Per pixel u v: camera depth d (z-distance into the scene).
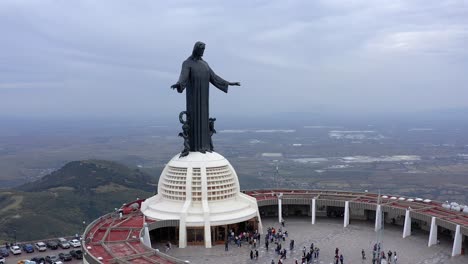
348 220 103.69
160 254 68.94
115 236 79.75
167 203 94.62
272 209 112.38
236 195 98.94
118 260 66.38
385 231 97.88
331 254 82.62
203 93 99.38
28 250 116.94
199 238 88.44
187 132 99.06
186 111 99.88
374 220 106.81
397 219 103.56
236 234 92.19
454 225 83.56
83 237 77.44
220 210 91.06
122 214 94.75
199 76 98.50
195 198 93.12
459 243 82.56
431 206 98.81
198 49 98.94
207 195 93.00
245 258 80.56
